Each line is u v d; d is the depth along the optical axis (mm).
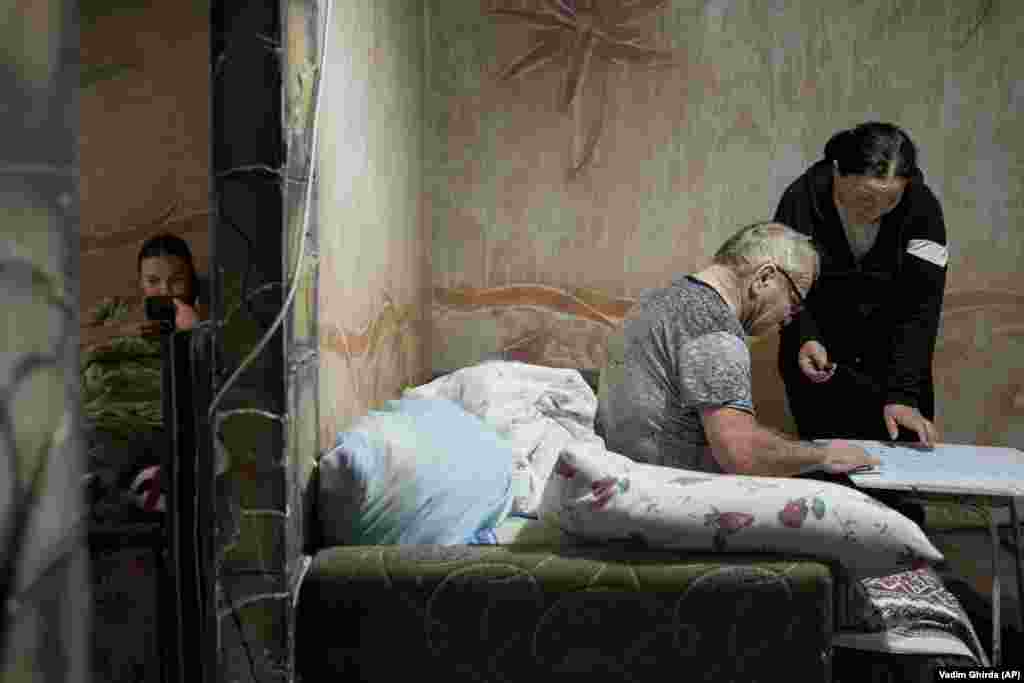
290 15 1544
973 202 3541
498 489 2000
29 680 600
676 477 1754
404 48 3104
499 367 2826
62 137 630
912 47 3508
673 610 1610
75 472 642
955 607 2160
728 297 2133
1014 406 3588
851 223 3180
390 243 2809
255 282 1529
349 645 1664
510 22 3615
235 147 1511
